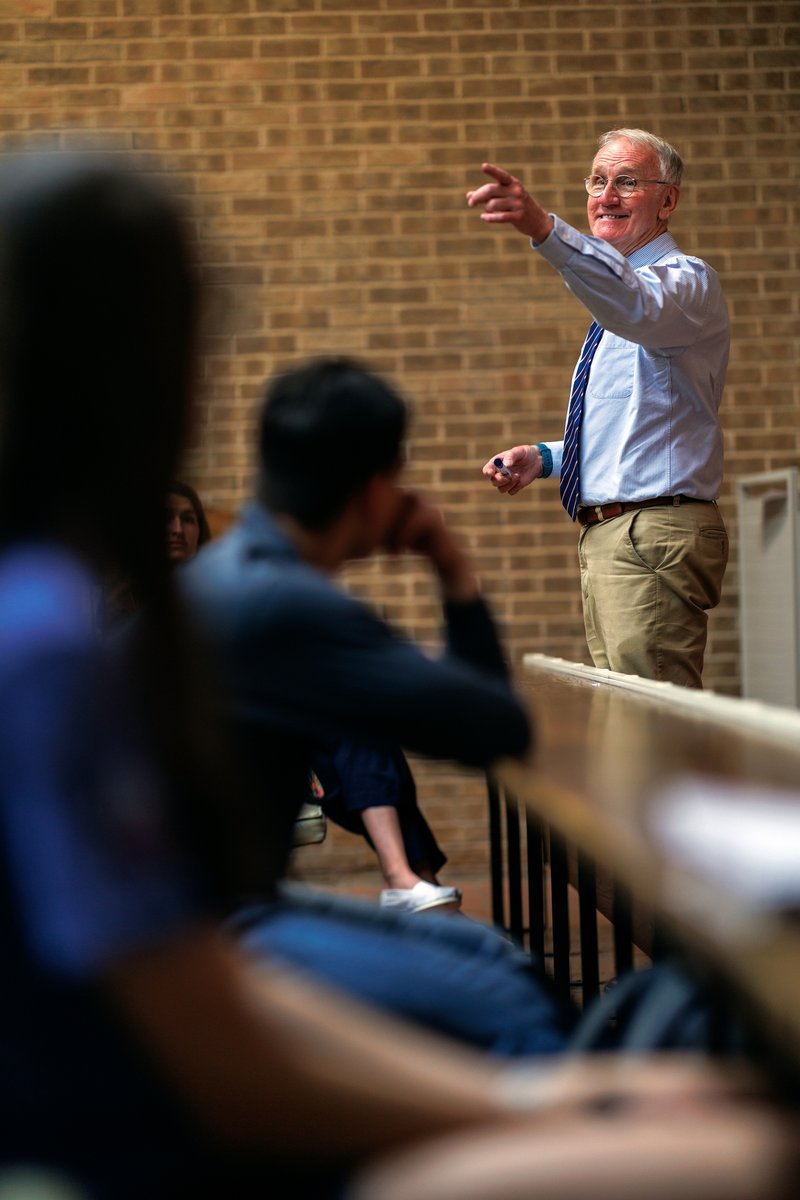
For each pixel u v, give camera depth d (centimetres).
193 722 151
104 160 156
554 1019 263
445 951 275
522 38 1034
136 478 150
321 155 1034
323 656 277
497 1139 144
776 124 1039
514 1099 162
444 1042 254
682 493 674
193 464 159
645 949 418
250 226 1034
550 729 347
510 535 1045
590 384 692
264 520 306
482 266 1040
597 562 690
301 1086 147
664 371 669
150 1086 146
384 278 1039
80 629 141
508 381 1042
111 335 148
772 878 151
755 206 1040
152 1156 147
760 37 1038
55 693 135
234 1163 149
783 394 1041
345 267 1038
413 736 280
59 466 149
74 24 1027
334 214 1036
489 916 863
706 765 268
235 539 302
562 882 453
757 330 1041
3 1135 146
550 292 1042
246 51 1032
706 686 1039
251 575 285
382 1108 152
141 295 149
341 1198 150
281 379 322
